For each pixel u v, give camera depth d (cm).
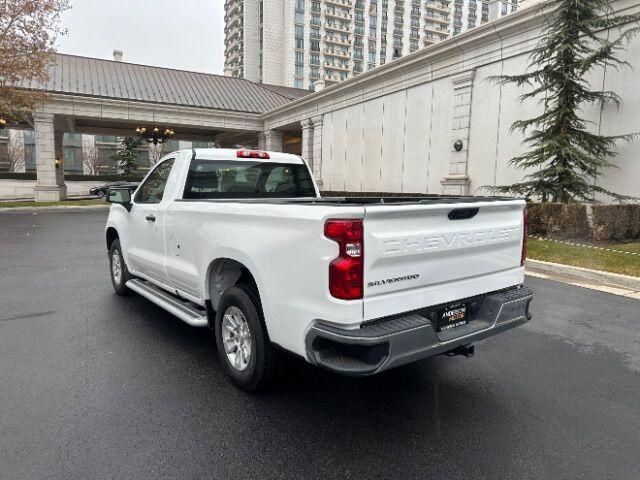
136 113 2805
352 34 9744
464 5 11244
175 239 428
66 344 430
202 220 379
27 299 591
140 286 531
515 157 1392
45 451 260
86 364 386
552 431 292
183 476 241
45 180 2673
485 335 319
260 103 3291
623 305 591
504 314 333
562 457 264
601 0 1105
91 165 7144
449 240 301
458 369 390
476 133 1536
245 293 335
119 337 452
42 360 392
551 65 1181
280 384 346
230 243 339
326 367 266
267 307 305
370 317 263
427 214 285
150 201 505
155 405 318
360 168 2156
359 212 251
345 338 252
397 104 1902
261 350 323
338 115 2308
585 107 1225
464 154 1569
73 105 2658
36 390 336
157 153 7362
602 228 961
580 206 1022
